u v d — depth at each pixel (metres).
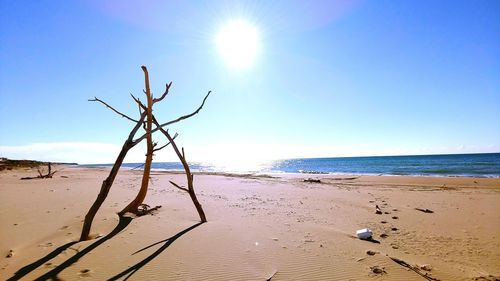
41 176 20.80
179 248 4.98
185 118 7.64
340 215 8.98
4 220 6.87
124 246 5.10
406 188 17.34
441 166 45.47
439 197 13.31
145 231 6.07
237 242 5.34
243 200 11.17
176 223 6.80
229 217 7.77
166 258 4.54
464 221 8.44
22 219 6.98
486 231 7.34
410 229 7.48
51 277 3.88
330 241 5.87
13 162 46.31
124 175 26.81
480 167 39.94
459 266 5.04
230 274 4.07
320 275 4.21
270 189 15.55
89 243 5.29
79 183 16.64
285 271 4.26
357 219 8.48
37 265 4.27
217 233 5.89
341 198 12.70
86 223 5.61
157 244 5.20
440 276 4.50
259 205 10.09
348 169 47.94
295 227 6.88
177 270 4.14
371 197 13.20
